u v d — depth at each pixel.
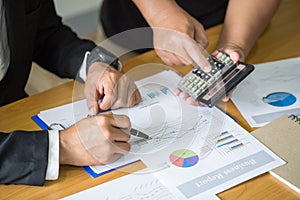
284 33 1.47
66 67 1.34
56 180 1.00
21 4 1.28
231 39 1.34
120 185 0.97
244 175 0.99
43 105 1.20
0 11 1.26
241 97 1.21
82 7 2.79
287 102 1.20
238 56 1.20
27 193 0.97
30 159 0.99
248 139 1.08
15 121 1.15
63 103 1.21
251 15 1.38
